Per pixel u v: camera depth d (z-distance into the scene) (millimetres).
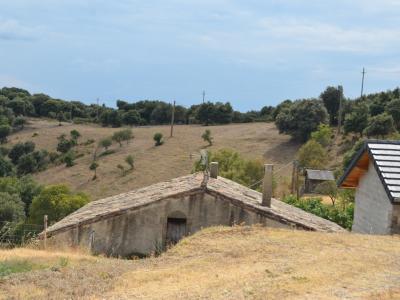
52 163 93812
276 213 21281
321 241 16281
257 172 54594
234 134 99875
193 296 11195
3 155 97562
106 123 121812
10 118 117375
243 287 11531
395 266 13047
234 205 21297
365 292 10742
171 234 21359
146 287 12328
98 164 88062
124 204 22250
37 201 51312
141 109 125938
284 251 15008
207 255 15172
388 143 20625
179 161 85875
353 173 22406
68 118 130125
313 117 88875
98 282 13102
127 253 21016
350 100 97938
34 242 21031
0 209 52531
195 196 21359
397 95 88062
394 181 19094
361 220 21938
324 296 10492
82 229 21078
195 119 118500
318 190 54781
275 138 93000
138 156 90125
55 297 11781
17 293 12156
